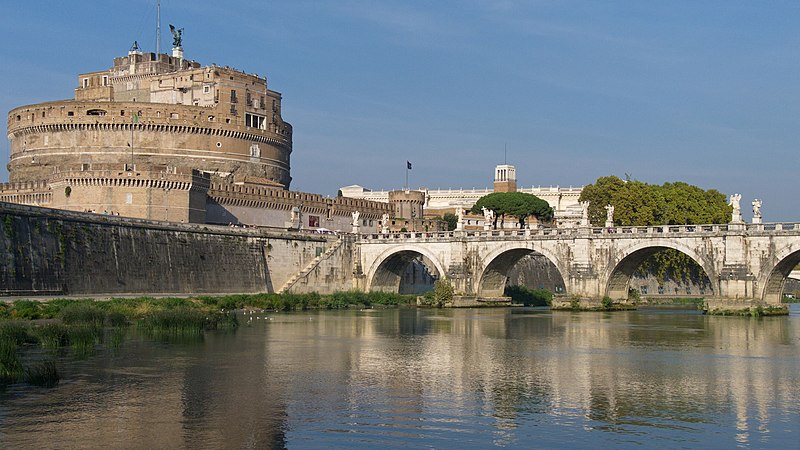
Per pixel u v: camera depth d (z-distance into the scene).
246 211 159.12
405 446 41.28
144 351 69.31
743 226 112.75
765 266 111.31
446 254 142.00
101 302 95.69
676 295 169.00
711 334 88.75
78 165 156.62
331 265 147.50
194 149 174.88
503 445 41.66
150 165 150.25
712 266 115.56
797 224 110.25
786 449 41.41
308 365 64.12
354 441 42.00
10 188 161.12
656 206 160.12
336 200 180.62
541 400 51.69
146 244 116.19
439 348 75.94
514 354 72.06
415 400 51.31
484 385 56.50
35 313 84.62
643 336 87.06
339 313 121.12
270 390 53.91
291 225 159.00
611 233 125.19
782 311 113.25
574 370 63.06
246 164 181.75
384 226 161.00
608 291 127.81
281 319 106.81
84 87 197.25
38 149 175.50
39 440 41.28
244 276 133.75
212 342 76.75
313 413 47.53
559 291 187.62
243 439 42.06
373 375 60.06
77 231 104.88
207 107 176.88
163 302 104.12
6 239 94.06
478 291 139.50
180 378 57.34
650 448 41.47
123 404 49.03
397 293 152.00
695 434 43.94
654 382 58.03
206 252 126.88
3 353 57.16
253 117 185.50
